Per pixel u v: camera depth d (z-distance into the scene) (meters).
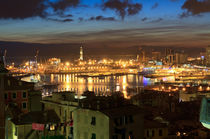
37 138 56.12
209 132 77.56
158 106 111.75
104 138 49.62
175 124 85.12
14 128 58.31
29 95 83.25
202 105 15.23
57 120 61.44
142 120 55.22
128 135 51.94
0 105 25.86
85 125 53.69
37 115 61.50
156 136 70.25
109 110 51.75
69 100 65.44
